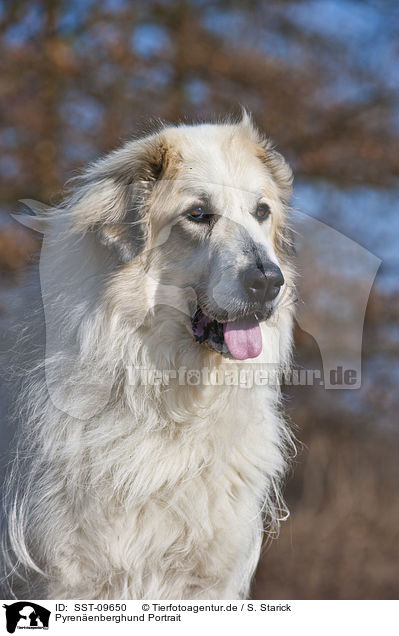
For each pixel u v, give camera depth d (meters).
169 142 4.85
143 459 4.44
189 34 13.68
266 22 14.30
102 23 13.35
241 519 4.62
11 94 12.73
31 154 12.53
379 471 12.09
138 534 4.45
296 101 13.62
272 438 4.90
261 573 10.76
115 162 4.93
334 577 10.80
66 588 4.47
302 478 11.91
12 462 4.75
